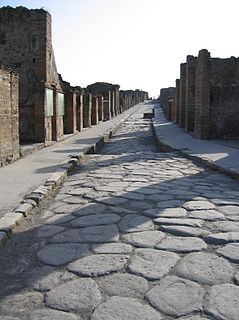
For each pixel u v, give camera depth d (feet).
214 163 32.58
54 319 9.55
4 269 12.70
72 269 12.42
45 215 18.70
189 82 67.00
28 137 47.47
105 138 63.87
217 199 21.26
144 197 21.76
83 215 18.47
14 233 16.15
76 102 71.20
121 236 15.35
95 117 94.79
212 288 10.94
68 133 64.85
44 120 46.75
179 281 11.39
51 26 50.14
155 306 10.03
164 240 14.79
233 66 66.44
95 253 13.67
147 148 54.54
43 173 28.58
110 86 146.00
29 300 10.57
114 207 19.74
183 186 24.98
